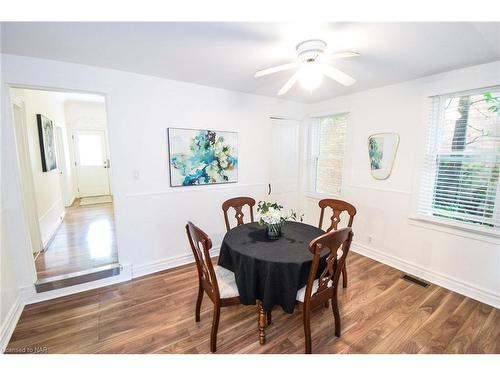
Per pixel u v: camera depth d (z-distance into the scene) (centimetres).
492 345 175
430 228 262
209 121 309
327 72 184
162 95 273
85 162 662
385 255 306
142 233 278
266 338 183
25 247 220
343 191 357
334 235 155
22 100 298
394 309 217
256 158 361
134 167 266
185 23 152
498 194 219
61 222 454
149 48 190
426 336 184
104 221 461
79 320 203
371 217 320
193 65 229
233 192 344
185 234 308
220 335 186
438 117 255
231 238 209
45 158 379
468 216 239
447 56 202
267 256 173
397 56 203
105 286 256
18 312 207
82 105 633
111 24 154
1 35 169
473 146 233
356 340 181
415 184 271
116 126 252
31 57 209
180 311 215
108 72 241
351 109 337
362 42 177
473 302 226
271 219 204
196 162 305
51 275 258
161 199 286
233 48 189
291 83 200
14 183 212
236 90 323
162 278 273
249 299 173
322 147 398
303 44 173
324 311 215
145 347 174
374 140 309
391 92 288
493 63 212
